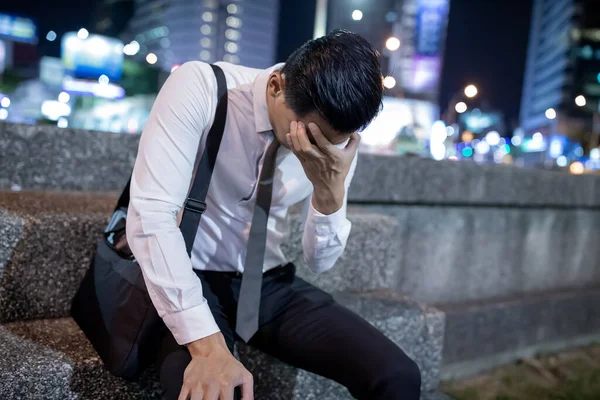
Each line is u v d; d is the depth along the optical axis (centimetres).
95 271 134
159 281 106
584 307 320
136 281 123
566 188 324
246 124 119
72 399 123
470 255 293
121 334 119
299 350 126
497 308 276
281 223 139
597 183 342
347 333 122
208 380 99
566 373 270
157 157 110
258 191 122
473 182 281
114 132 233
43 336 138
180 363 109
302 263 191
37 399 119
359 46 102
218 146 119
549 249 330
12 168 211
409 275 271
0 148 207
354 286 205
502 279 309
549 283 333
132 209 110
